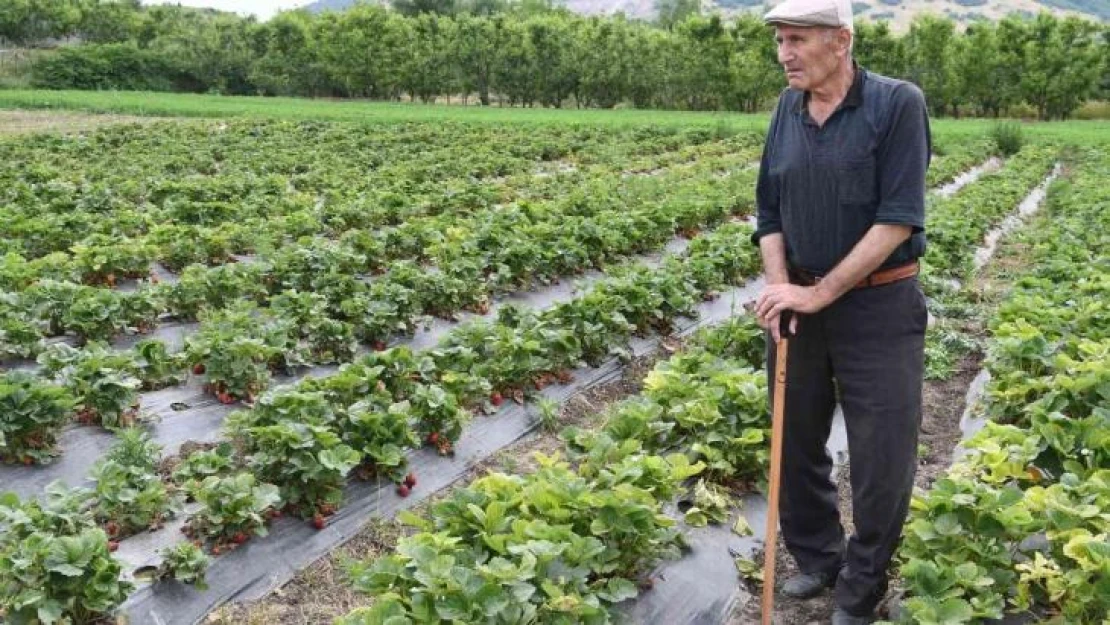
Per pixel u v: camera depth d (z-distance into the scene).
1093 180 25.94
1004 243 18.58
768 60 70.62
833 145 4.73
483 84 74.69
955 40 71.25
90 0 90.06
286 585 6.06
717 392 7.25
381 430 6.94
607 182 21.59
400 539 4.86
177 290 10.81
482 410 8.40
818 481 5.48
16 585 4.98
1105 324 9.46
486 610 4.37
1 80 71.50
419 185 20.19
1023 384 8.13
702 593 5.81
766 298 4.88
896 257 4.75
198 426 8.21
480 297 11.69
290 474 6.47
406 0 101.75
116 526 6.19
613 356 10.10
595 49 72.31
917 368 4.88
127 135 32.47
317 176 21.61
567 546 4.82
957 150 34.12
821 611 5.65
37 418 7.05
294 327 9.68
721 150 34.00
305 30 77.19
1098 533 5.04
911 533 5.32
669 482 5.92
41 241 13.79
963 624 4.72
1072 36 70.12
